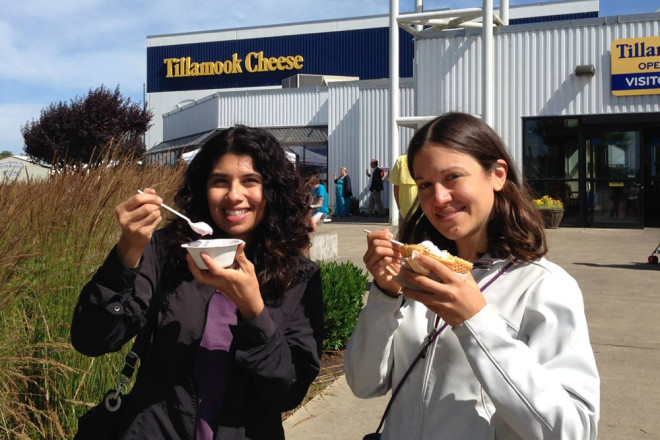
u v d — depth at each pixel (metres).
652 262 10.31
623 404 4.10
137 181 5.56
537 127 16.77
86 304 1.87
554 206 16.12
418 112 17.55
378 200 23.16
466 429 1.66
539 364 1.54
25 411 3.10
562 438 1.41
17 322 3.30
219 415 1.90
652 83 15.77
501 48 16.89
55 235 3.79
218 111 28.23
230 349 1.95
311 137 26.38
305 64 42.16
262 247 2.10
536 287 1.67
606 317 6.61
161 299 2.00
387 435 1.81
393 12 17.38
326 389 4.50
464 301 1.48
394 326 1.81
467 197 1.73
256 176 2.07
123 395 2.01
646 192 17.52
